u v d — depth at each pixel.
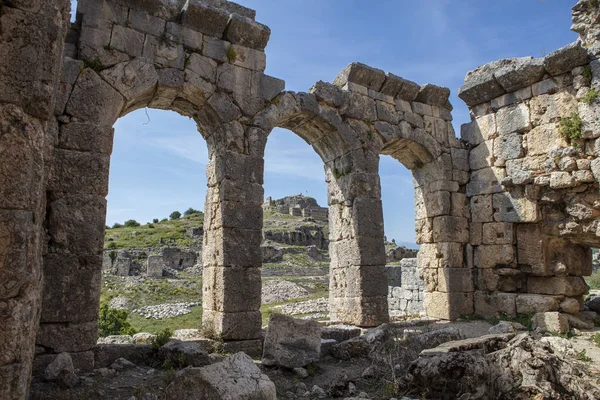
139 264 39.09
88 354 8.07
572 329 12.52
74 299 8.12
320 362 9.34
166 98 10.84
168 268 40.09
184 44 10.61
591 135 12.69
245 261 10.48
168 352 8.45
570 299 13.62
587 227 13.09
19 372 3.93
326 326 12.44
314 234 64.00
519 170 14.31
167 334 9.17
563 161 13.15
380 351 9.43
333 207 14.06
